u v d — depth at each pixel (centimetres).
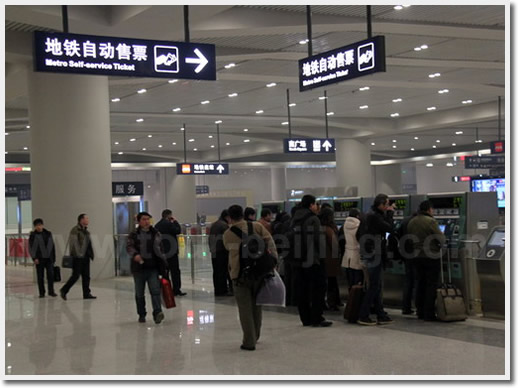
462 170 4734
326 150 2238
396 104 2394
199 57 902
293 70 1714
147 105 2220
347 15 1278
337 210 1175
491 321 852
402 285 977
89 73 831
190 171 2838
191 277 1448
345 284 1057
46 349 775
